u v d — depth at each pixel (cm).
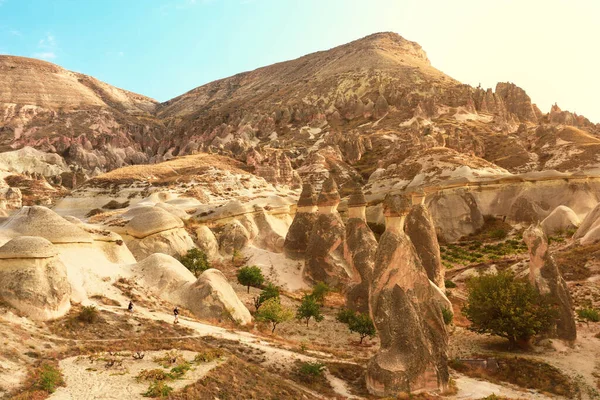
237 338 2978
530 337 3253
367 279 4044
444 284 4619
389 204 2625
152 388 2019
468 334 3600
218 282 3628
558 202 7750
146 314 3117
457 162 8675
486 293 3325
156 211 5088
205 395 2080
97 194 9062
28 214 3800
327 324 3731
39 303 2639
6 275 2672
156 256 3906
